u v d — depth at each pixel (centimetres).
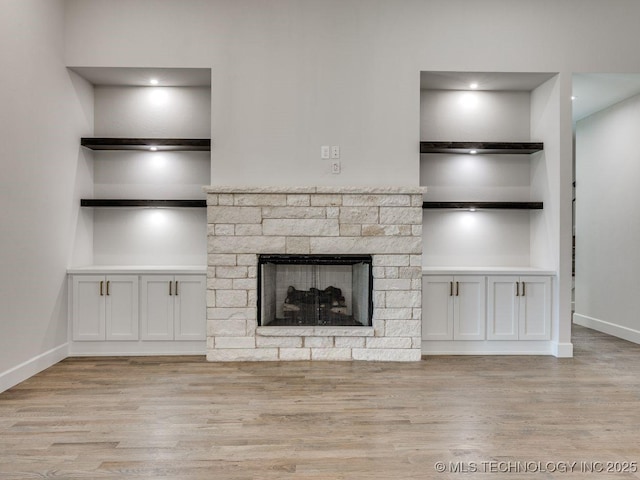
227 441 237
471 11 405
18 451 225
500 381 337
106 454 222
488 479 201
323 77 402
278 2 401
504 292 411
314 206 395
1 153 314
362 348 394
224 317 393
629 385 329
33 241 350
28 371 342
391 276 396
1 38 313
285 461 216
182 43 398
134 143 409
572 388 321
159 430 250
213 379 339
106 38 396
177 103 448
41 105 359
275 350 393
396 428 253
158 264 446
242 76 400
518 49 405
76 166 412
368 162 403
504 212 460
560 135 407
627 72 407
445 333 409
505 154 457
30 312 346
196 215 447
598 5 407
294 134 401
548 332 412
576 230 579
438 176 458
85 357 398
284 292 401
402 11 403
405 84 404
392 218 396
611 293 509
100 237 445
